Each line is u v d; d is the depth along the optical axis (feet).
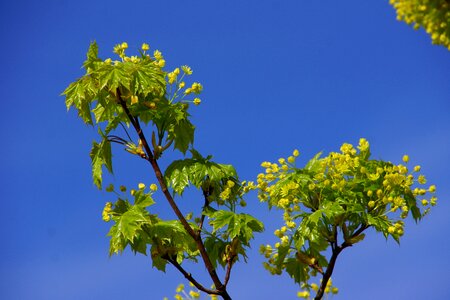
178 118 18.61
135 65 18.19
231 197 19.97
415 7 13.46
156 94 18.98
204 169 19.42
